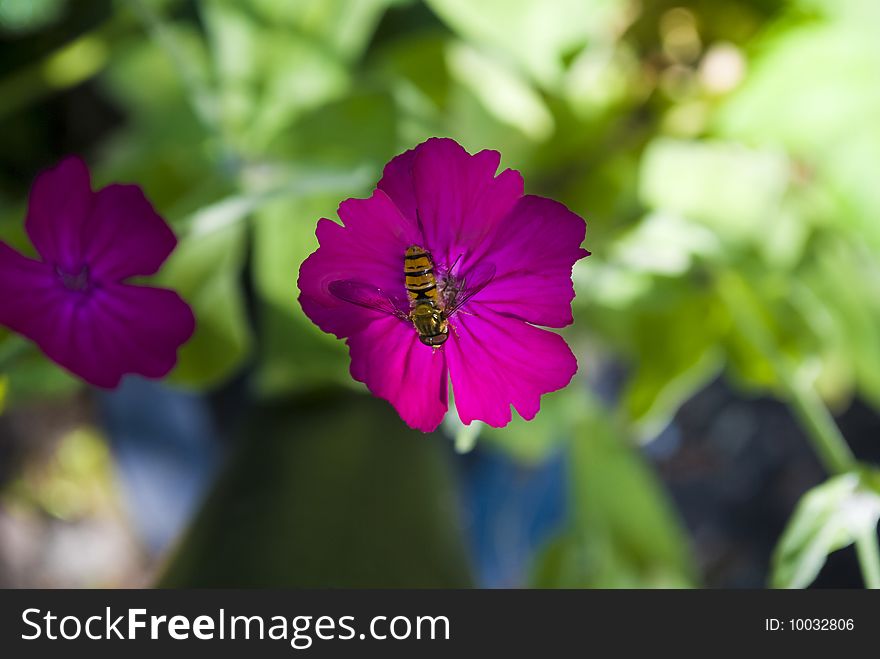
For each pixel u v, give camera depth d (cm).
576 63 27
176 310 18
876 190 26
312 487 23
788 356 27
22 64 29
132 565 49
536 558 30
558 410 30
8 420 48
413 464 25
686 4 27
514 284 17
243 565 22
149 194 24
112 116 31
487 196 17
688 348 28
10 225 23
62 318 18
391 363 17
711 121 27
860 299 28
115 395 33
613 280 26
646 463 32
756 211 26
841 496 21
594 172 27
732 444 49
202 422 32
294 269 25
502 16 26
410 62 26
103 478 48
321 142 24
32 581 48
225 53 26
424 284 17
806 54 26
